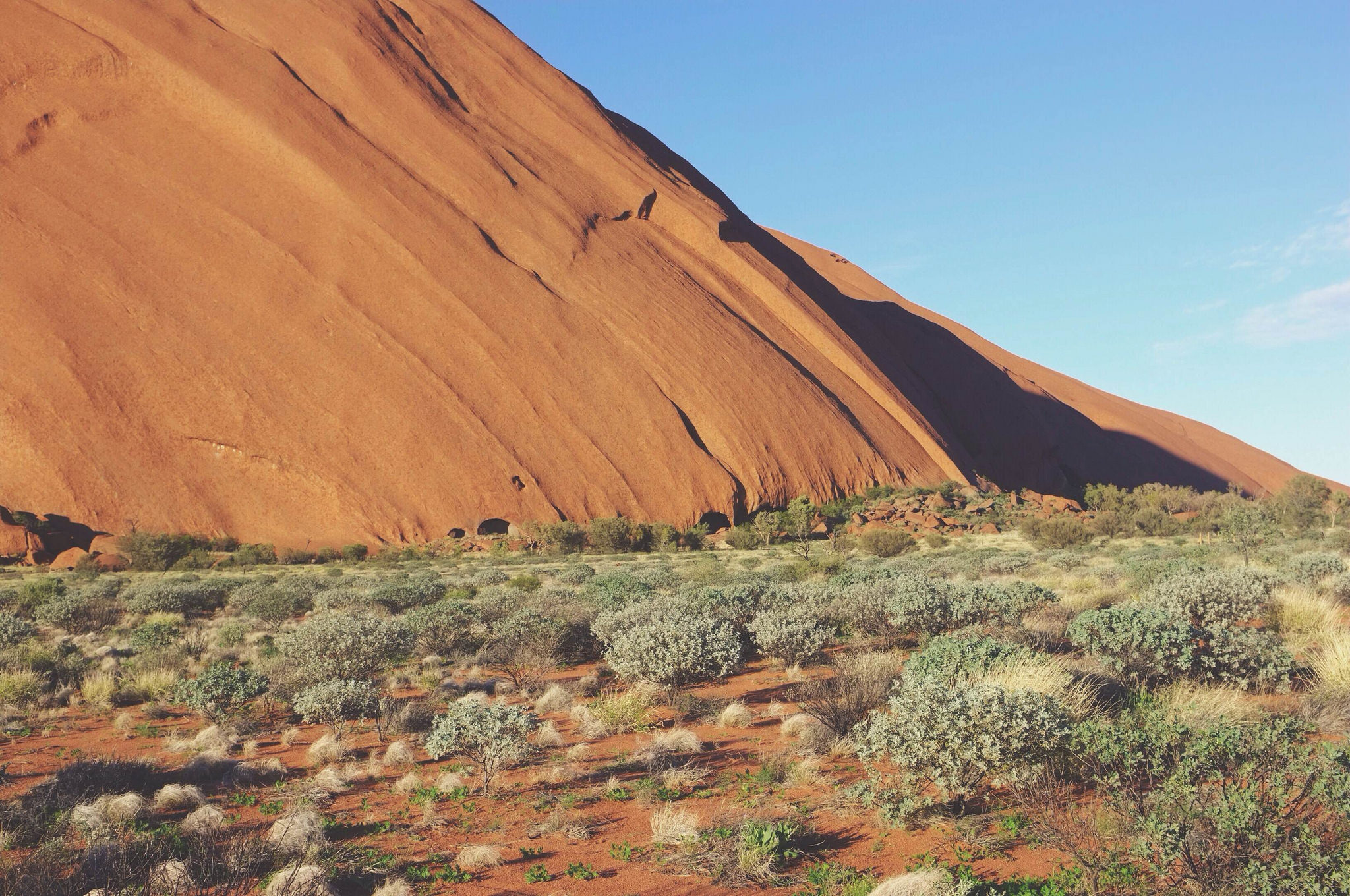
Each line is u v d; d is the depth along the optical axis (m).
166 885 5.60
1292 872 4.42
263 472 69.25
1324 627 11.74
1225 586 12.92
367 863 6.28
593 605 19.77
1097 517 62.62
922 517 74.81
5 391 65.06
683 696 11.45
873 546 55.22
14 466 62.84
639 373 84.81
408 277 82.44
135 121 85.69
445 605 18.78
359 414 73.19
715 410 85.62
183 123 87.12
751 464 83.56
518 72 115.19
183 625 23.22
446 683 13.52
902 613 14.00
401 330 79.25
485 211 91.75
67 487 62.94
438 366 78.00
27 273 71.31
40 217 74.88
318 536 66.88
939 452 102.94
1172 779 5.37
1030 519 60.97
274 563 60.97
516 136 104.94
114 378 68.94
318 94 94.81
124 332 71.44
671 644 11.45
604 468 77.06
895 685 9.00
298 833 6.59
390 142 93.38
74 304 71.19
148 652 16.34
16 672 14.36
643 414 81.69
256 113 87.75
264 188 84.88
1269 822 4.67
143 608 26.12
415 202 88.12
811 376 99.25
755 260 110.62
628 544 66.12
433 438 73.31
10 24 86.25
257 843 6.41
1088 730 6.42
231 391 71.38
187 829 7.11
